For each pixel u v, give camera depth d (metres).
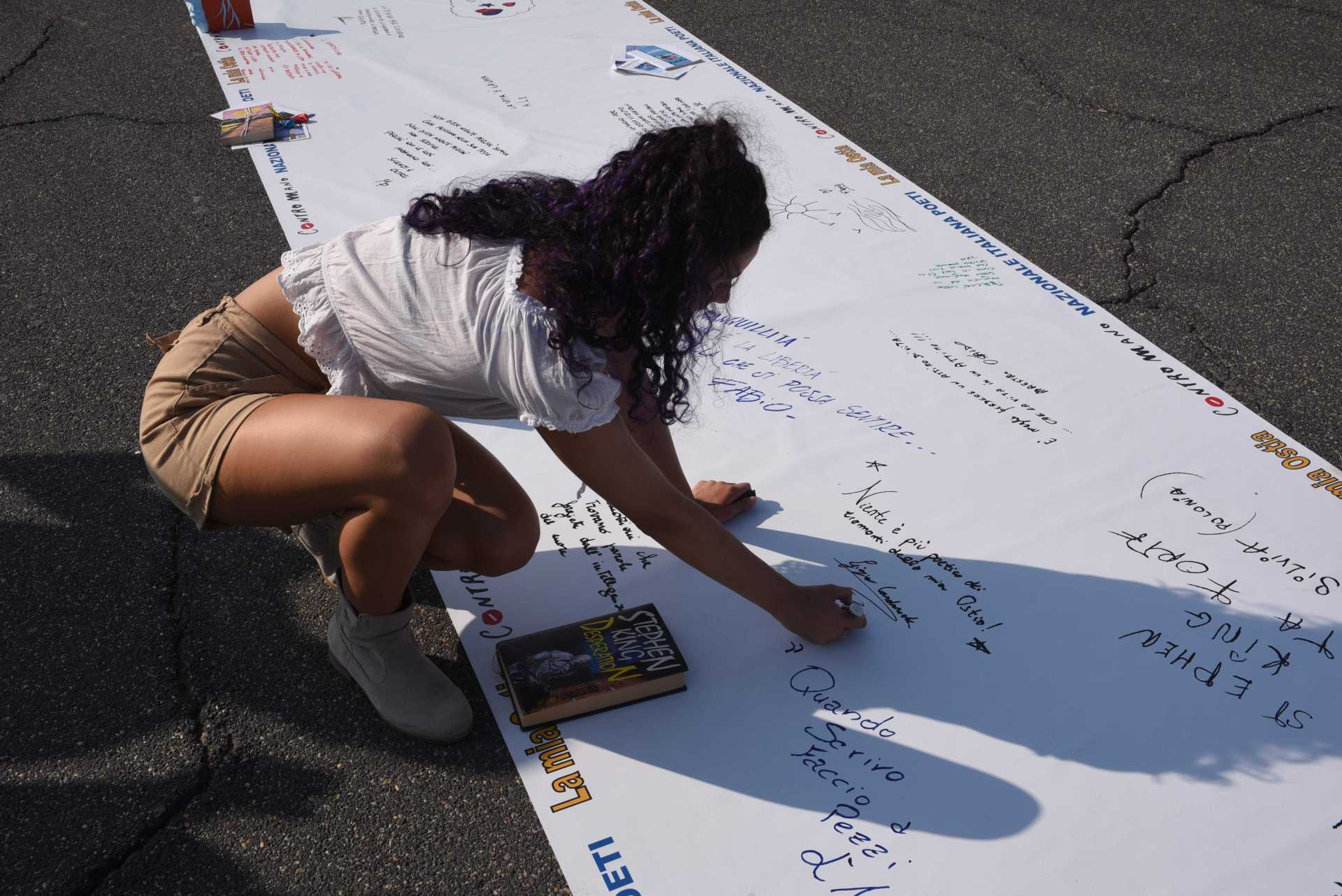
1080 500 2.07
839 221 3.04
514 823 1.52
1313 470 2.15
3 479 2.12
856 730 1.63
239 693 1.70
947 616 1.82
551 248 1.31
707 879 1.43
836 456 2.18
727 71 3.93
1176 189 3.24
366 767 1.59
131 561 1.94
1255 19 4.46
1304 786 1.55
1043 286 2.76
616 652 1.70
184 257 2.84
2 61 3.89
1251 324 2.65
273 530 2.02
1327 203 3.18
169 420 1.46
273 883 1.44
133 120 3.51
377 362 1.41
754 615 1.83
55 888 1.42
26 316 2.60
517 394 1.35
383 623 1.57
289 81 3.76
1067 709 1.67
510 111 3.58
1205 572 1.91
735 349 2.49
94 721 1.65
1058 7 4.57
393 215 3.00
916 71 3.98
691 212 1.24
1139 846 1.47
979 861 1.45
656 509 1.49
